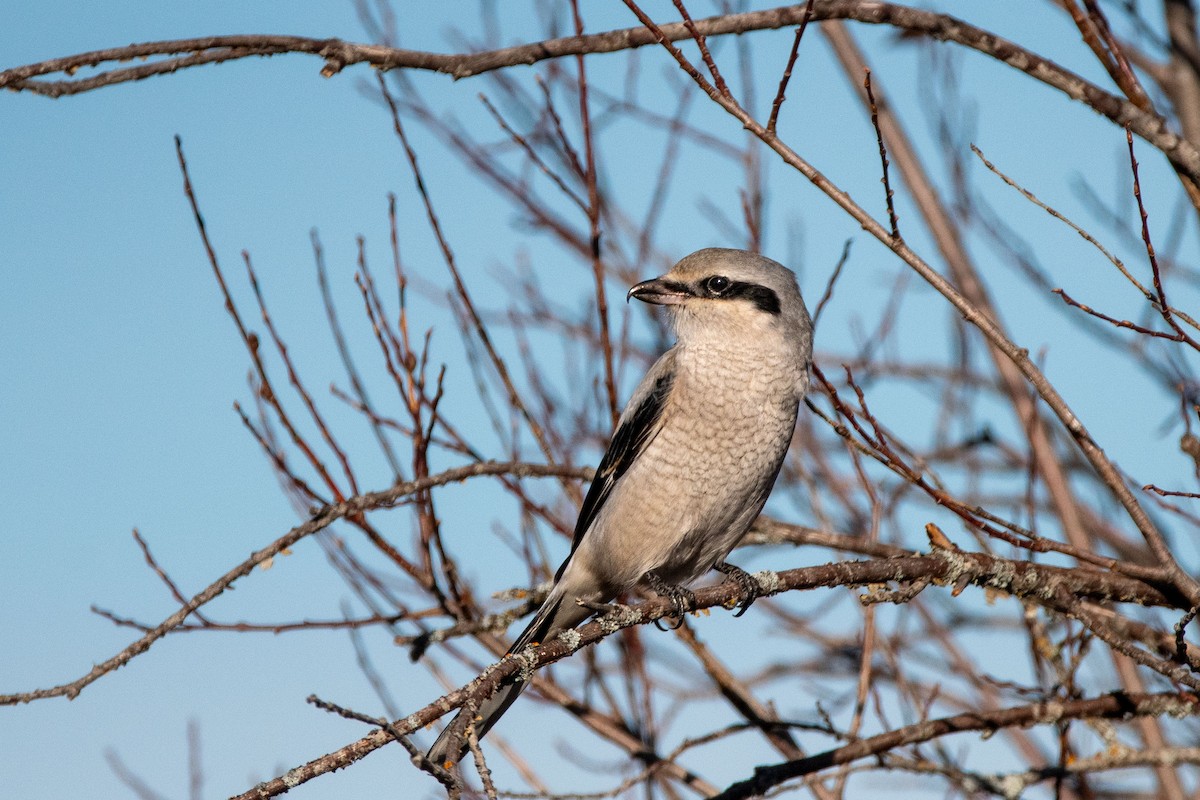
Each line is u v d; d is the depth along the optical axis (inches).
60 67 271.7
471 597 380.2
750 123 279.0
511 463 374.3
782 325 374.9
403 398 364.5
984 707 416.8
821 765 335.6
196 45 277.6
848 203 279.3
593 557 371.6
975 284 438.6
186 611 293.9
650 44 305.3
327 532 374.3
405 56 291.7
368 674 374.3
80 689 268.7
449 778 223.9
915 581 307.4
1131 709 334.0
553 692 382.0
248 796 223.5
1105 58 291.1
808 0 269.0
